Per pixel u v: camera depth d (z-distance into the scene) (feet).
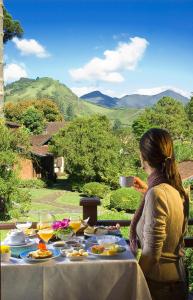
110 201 88.79
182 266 9.36
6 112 226.38
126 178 11.57
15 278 9.54
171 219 8.90
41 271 9.59
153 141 9.20
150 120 221.46
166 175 9.11
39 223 12.26
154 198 8.87
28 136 70.33
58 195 109.91
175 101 254.27
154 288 9.26
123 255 10.18
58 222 11.98
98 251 10.25
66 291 9.66
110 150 112.57
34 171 125.70
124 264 9.68
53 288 9.63
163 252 9.08
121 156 115.44
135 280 9.49
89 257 10.13
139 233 9.34
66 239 11.71
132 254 10.11
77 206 94.79
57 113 259.80
